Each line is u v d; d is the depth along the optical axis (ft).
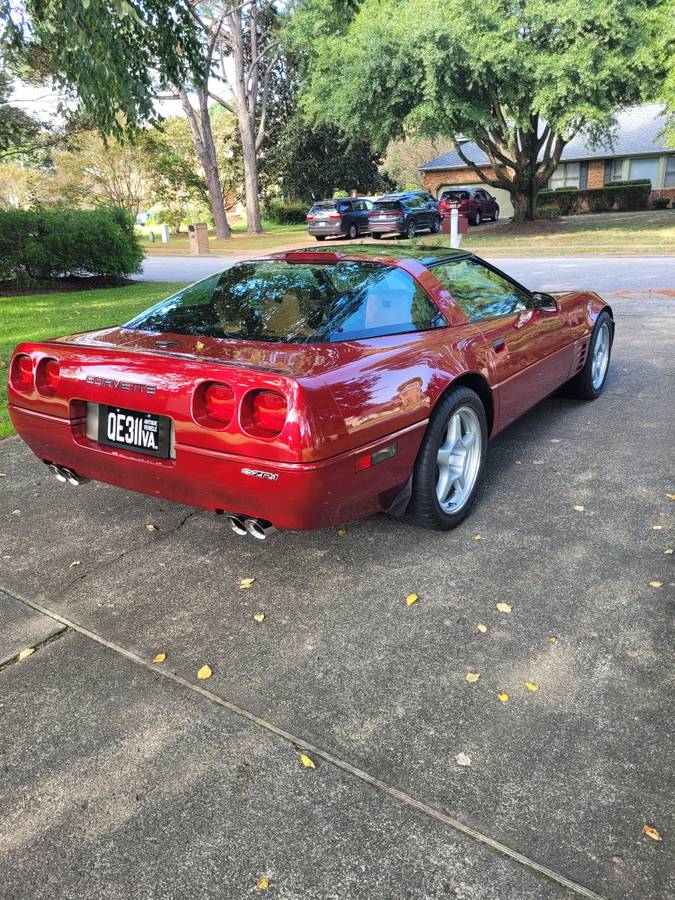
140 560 11.11
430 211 94.17
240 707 7.84
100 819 6.44
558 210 115.03
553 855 5.94
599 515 12.07
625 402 18.39
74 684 8.28
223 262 77.00
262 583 10.37
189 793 6.70
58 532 12.10
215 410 8.89
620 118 126.11
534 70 66.33
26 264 50.29
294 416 8.35
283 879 5.81
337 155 142.31
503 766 6.88
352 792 6.64
